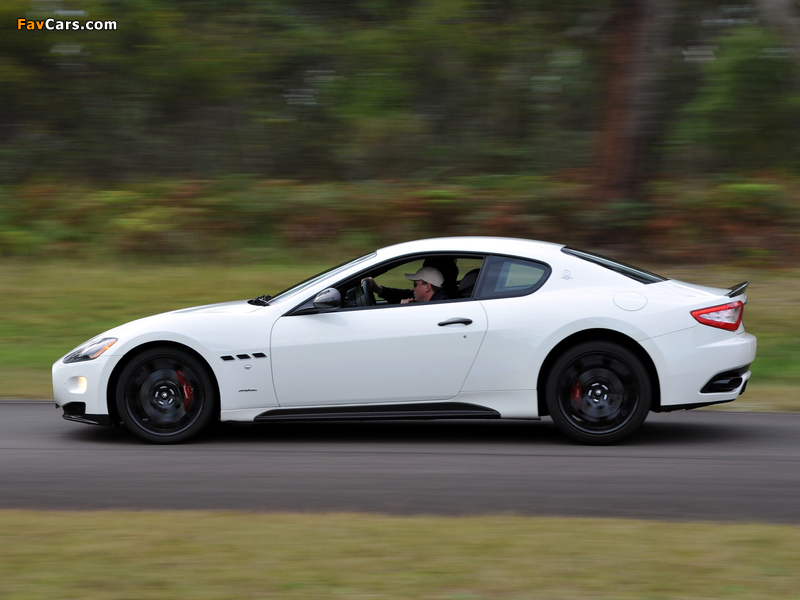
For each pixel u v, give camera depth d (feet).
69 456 32.45
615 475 29.35
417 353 33.17
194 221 90.17
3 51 107.14
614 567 19.38
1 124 111.45
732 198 85.25
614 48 82.12
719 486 27.94
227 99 111.24
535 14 101.86
